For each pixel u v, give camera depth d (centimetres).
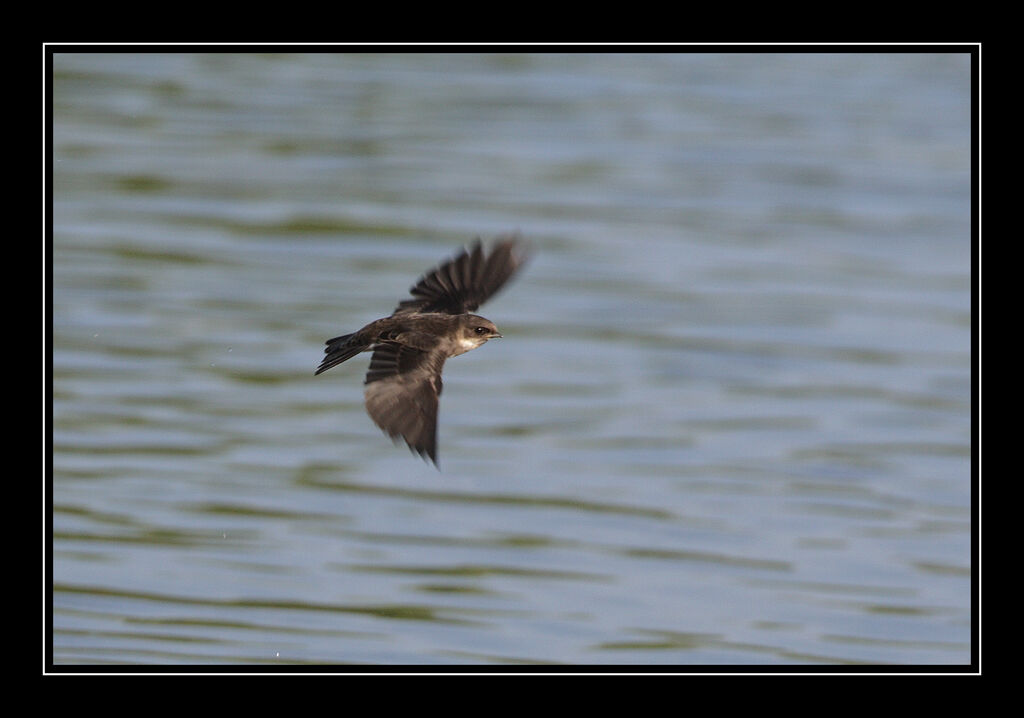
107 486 1472
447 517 1447
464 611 1270
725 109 3005
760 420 1709
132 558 1332
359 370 1792
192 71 3000
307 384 1753
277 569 1327
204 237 2216
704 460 1608
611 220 2370
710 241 2319
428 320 819
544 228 2317
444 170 2541
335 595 1279
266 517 1429
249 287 2036
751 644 1234
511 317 2003
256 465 1538
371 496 1480
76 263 2084
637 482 1547
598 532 1426
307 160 2562
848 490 1545
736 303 2077
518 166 2595
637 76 3178
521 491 1512
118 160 2512
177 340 1856
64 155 2517
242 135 2662
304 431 1628
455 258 899
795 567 1374
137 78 2945
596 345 1923
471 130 2767
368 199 2395
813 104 3070
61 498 1442
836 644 1247
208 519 1416
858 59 3378
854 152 2783
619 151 2700
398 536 1398
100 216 2277
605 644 1223
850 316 2056
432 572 1334
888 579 1360
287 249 2183
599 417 1703
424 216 2327
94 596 1262
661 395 1780
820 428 1697
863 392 1805
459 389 1766
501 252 904
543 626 1245
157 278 2050
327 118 2773
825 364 1892
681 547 1411
